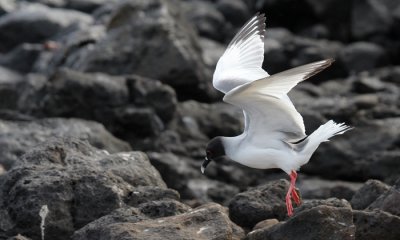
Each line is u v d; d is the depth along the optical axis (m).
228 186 18.61
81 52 24.91
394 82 26.48
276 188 11.28
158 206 10.48
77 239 10.04
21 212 10.81
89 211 10.88
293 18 30.50
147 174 11.93
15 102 21.92
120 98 19.69
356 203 11.46
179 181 18.33
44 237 10.76
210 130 20.44
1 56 28.22
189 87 22.33
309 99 23.28
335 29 30.39
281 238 9.66
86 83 19.58
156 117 19.80
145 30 22.84
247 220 11.03
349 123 21.00
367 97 22.11
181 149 19.59
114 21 24.64
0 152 16.89
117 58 22.56
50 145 11.93
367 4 30.44
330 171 19.52
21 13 28.89
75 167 11.42
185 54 22.38
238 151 10.55
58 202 10.84
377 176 19.25
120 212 10.37
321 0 30.05
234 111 21.28
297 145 10.27
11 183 11.25
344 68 27.72
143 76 22.33
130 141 19.55
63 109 19.52
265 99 9.71
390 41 30.09
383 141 19.80
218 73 11.08
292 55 27.55
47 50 27.05
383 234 10.00
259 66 11.17
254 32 11.53
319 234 9.50
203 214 9.96
